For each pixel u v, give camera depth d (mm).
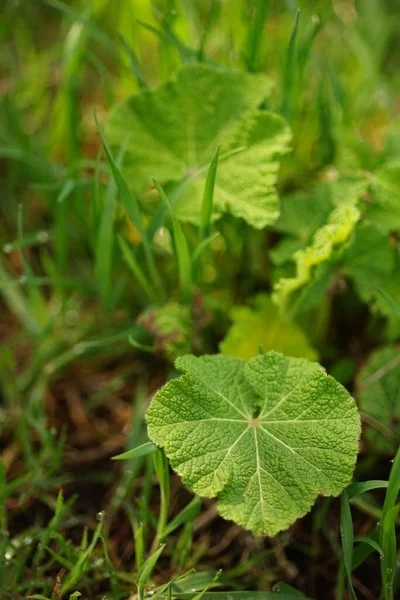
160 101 387
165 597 336
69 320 434
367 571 357
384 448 368
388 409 373
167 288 425
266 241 420
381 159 417
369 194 396
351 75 498
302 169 426
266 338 392
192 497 377
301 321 406
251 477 318
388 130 429
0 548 352
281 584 342
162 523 343
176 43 398
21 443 394
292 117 418
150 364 423
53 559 348
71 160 435
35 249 468
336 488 315
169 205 355
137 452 325
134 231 424
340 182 395
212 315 401
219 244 423
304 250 374
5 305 452
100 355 425
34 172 455
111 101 431
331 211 390
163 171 384
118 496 372
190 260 379
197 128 385
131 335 401
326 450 320
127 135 385
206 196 359
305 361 335
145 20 465
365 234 388
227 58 430
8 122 469
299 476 318
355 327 422
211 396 330
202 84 386
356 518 369
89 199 452
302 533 367
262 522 312
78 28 440
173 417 323
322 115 417
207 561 361
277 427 327
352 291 412
